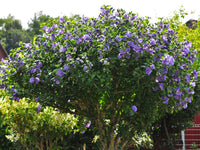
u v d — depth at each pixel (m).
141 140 8.10
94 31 5.83
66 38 5.76
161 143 10.12
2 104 7.24
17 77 5.97
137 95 5.91
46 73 5.81
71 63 5.21
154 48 5.58
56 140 8.12
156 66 5.35
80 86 5.45
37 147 8.16
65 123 7.82
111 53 5.38
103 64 5.20
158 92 5.68
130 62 5.27
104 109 6.37
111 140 6.46
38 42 6.23
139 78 5.26
